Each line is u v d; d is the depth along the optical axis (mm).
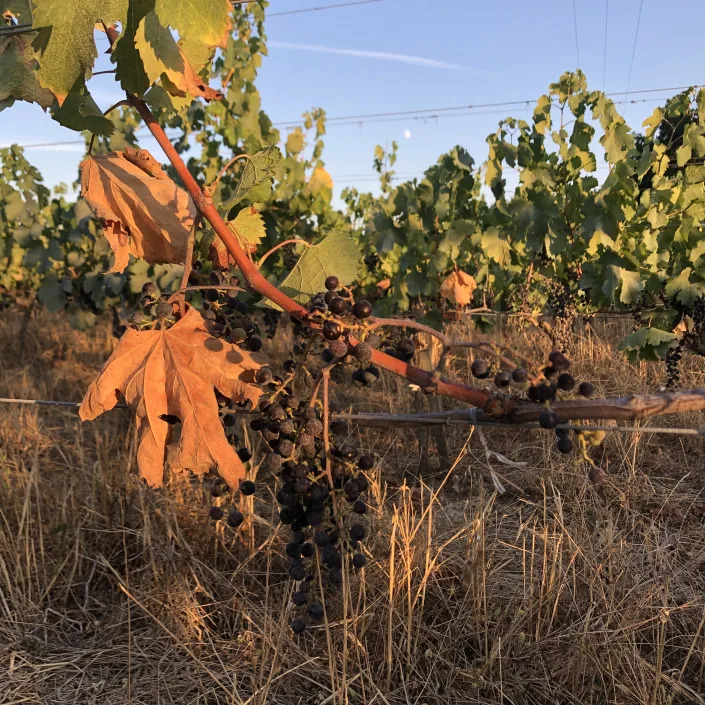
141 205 1630
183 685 2625
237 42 6406
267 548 3402
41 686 2627
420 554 3062
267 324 6562
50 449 5086
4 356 9031
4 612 3062
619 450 4629
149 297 1578
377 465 4270
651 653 2758
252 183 1496
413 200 5461
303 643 2789
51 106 1573
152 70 1276
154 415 1484
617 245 4957
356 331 1418
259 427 1596
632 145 4859
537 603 2861
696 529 3766
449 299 5277
